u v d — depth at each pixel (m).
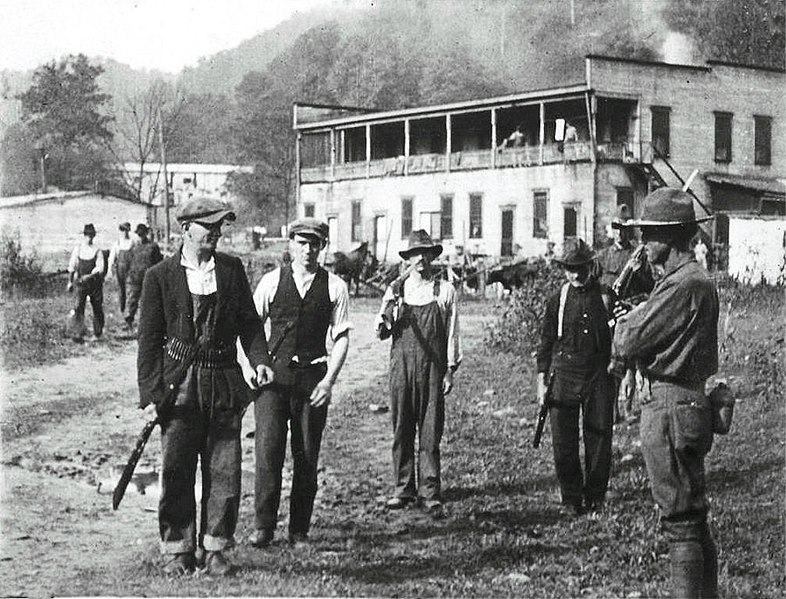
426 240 6.81
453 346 6.86
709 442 4.82
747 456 7.28
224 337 5.46
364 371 12.88
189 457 5.44
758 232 12.95
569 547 5.98
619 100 24.53
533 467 7.81
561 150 25.56
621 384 8.98
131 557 5.75
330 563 5.70
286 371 5.97
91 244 14.06
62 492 7.23
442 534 6.28
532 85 27.03
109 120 19.52
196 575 5.42
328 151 32.12
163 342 5.43
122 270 14.83
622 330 4.88
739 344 9.20
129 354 13.01
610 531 6.25
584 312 6.67
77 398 10.43
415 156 29.52
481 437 8.72
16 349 12.71
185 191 27.80
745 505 6.39
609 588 5.29
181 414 5.39
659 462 4.80
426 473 6.77
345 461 8.27
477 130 29.72
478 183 27.86
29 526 6.30
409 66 28.03
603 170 24.39
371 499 7.13
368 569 5.60
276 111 28.89
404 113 28.83
